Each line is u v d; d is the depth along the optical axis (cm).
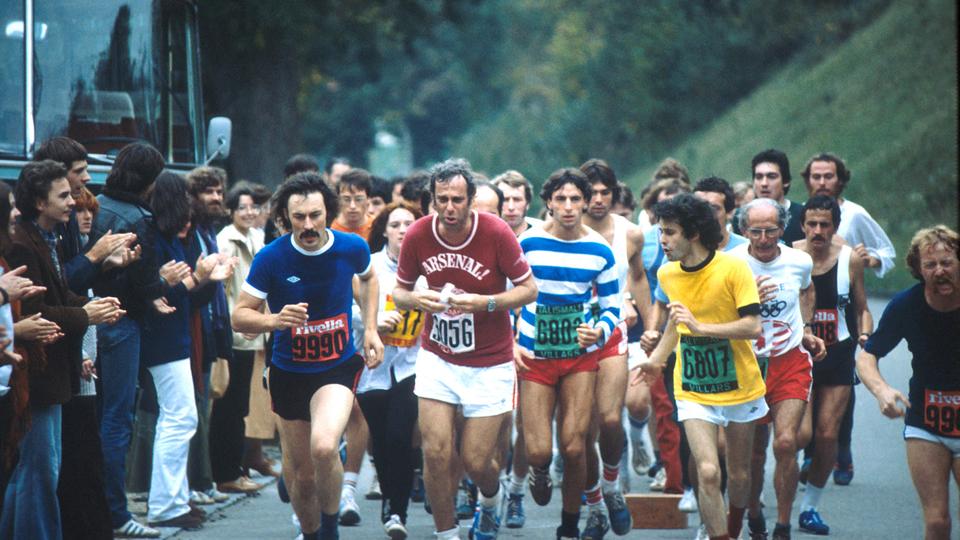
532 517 2955
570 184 2447
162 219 2564
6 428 1938
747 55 14300
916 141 8769
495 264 2330
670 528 2789
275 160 7969
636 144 15225
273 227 3075
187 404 2711
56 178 2080
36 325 1942
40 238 2089
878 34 11744
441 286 2358
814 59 12988
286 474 2336
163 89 3703
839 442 3269
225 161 7962
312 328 2266
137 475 3023
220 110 7925
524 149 18350
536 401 2470
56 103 3384
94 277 2266
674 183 3300
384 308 2745
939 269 1983
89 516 2239
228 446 3155
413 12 9369
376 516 2964
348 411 2253
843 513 2936
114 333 2544
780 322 2508
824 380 2725
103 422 2578
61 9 3419
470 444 2345
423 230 2339
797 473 2530
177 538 2638
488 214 2338
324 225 2267
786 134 11200
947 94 9588
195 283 2595
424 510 3066
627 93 15012
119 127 3506
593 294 2503
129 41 3556
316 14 7925
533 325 2469
